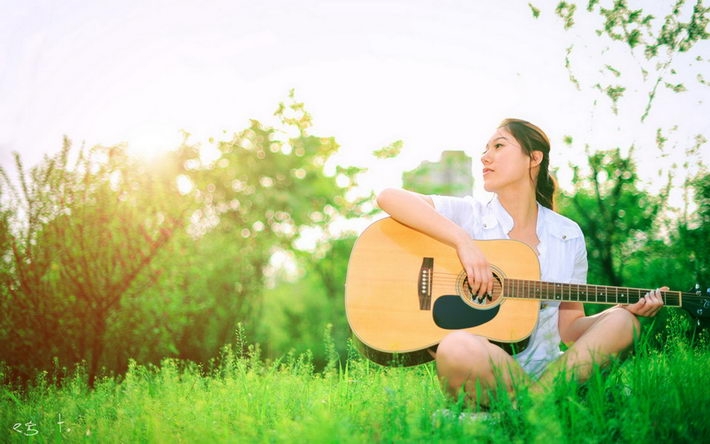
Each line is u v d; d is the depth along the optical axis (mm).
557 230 3602
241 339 4004
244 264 8891
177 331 6816
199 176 9180
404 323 3443
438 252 3547
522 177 3564
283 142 13109
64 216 5742
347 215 13203
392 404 2848
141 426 2988
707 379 3016
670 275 5969
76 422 3463
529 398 2637
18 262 5535
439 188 10875
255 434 2723
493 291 3461
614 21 6066
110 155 6094
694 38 5957
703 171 5969
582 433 2518
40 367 5523
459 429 2506
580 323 3471
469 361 2943
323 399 3256
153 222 6250
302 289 13039
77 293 5711
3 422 3320
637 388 2912
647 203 6176
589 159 6219
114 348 5996
